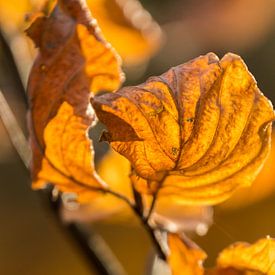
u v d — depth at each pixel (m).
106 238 0.71
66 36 0.48
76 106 0.47
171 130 0.44
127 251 0.71
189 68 0.44
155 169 0.45
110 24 0.61
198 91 0.44
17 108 0.64
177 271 0.48
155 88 0.44
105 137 0.44
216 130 0.44
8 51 0.55
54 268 0.80
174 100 0.44
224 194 0.45
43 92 0.47
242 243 0.46
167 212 0.54
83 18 0.48
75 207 0.55
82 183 0.48
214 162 0.45
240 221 0.62
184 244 0.48
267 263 0.46
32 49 0.57
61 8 0.48
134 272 0.71
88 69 0.47
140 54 0.62
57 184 0.48
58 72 0.47
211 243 0.62
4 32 0.55
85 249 0.55
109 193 0.48
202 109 0.44
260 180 0.61
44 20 0.48
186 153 0.45
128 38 0.62
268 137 0.44
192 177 0.46
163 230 0.50
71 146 0.47
